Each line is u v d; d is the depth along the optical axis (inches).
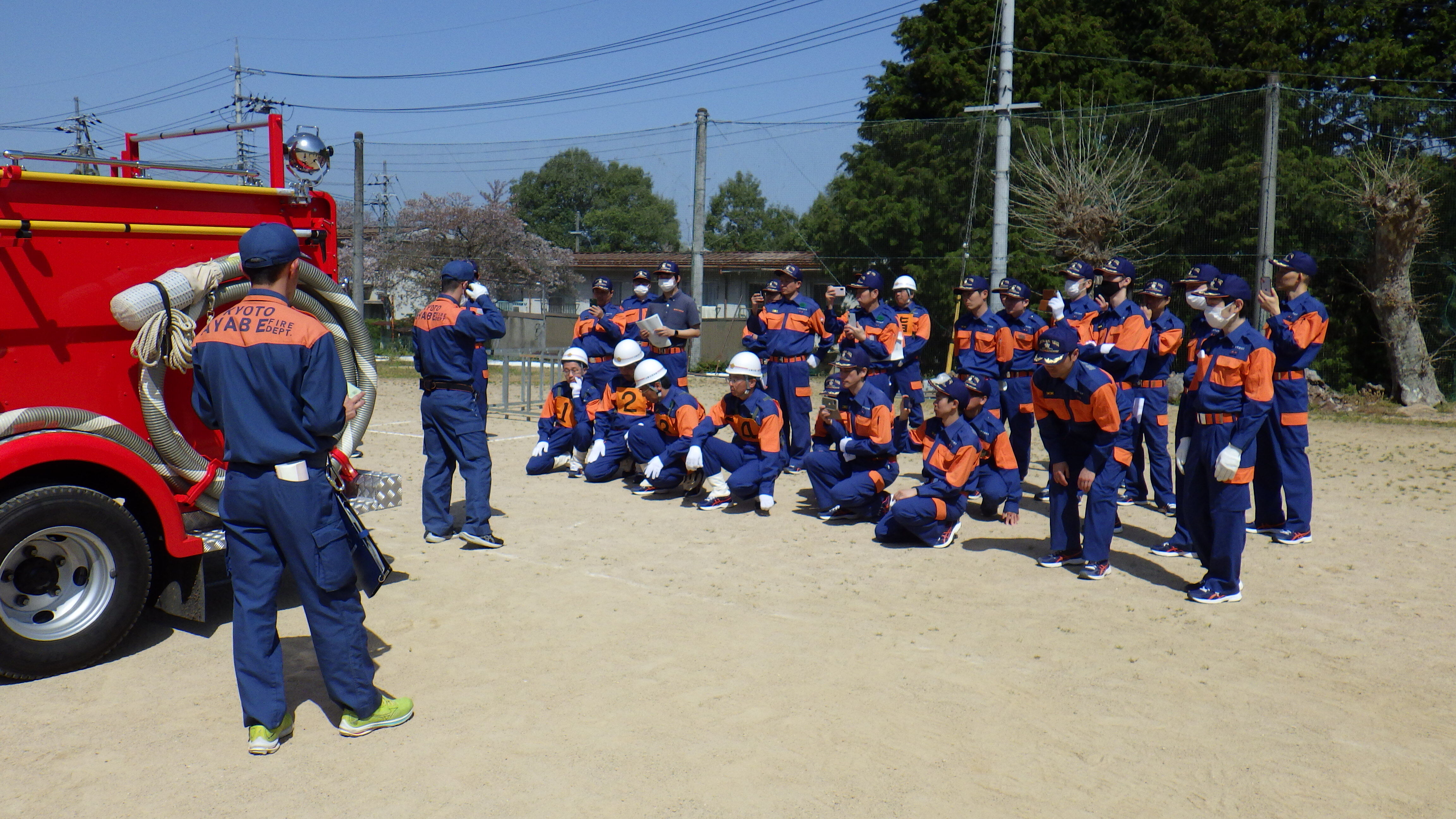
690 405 350.9
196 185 207.3
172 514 196.2
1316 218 747.4
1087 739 161.0
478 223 1456.7
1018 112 856.9
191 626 215.2
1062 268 784.9
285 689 179.5
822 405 325.4
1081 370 245.3
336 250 236.5
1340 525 319.0
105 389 196.9
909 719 167.8
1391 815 138.6
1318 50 973.8
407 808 137.9
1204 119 781.9
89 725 165.0
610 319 417.1
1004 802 140.5
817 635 210.7
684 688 180.9
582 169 2950.3
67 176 189.8
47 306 188.4
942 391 282.4
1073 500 264.7
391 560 269.0
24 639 179.5
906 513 279.3
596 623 217.8
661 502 349.1
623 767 149.9
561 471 413.7
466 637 208.4
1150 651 202.8
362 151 1033.5
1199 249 784.3
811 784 144.9
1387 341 721.6
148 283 192.5
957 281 856.9
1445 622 222.7
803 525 314.7
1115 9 1095.6
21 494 176.6
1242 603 236.5
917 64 1002.7
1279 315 292.7
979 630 214.4
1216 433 234.7
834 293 453.4
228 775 147.7
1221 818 137.0
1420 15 960.3
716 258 1417.3
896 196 880.3
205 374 154.3
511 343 605.0
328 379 153.3
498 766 150.4
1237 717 170.7
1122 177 792.9
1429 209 689.0
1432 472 422.9
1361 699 179.2
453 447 280.8
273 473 152.0
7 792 141.9
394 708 164.9
